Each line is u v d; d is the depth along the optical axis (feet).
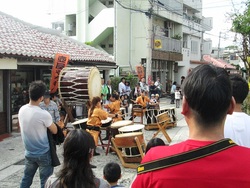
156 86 69.72
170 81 97.60
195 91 4.85
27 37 43.14
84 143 8.06
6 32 40.04
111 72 82.48
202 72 5.01
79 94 36.83
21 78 41.27
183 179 4.59
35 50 38.06
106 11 84.07
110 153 27.78
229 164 4.56
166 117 32.63
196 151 4.69
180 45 104.01
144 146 24.61
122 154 23.99
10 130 34.60
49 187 8.02
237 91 9.09
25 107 14.53
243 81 9.27
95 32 84.99
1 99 34.09
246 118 8.95
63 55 38.17
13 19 47.75
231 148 4.72
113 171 13.64
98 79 39.78
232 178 4.48
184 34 114.62
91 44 83.87
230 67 111.75
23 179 15.01
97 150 28.78
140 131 25.84
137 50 86.28
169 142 32.32
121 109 37.73
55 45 47.19
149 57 65.31
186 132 37.24
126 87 59.98
